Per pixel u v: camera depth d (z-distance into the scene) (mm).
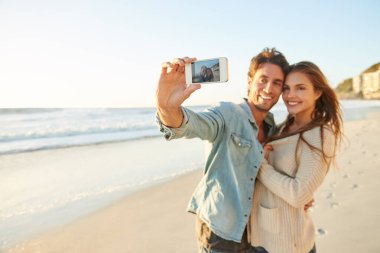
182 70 1520
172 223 4246
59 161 8594
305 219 1926
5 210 4832
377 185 5020
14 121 21453
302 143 1828
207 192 1903
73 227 4191
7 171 7406
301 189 1721
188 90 1449
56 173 7184
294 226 1856
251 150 1805
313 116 2035
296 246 1852
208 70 1525
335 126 2016
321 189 4965
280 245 1854
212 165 1862
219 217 1812
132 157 9094
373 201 4332
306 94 1935
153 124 19812
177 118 1489
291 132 2025
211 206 1855
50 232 4051
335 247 3195
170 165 7891
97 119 23578
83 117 24984
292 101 1989
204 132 1677
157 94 1460
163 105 1459
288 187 1739
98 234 3975
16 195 5562
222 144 1809
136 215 4562
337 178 5543
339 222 3744
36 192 5727
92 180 6527
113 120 22828
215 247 1847
